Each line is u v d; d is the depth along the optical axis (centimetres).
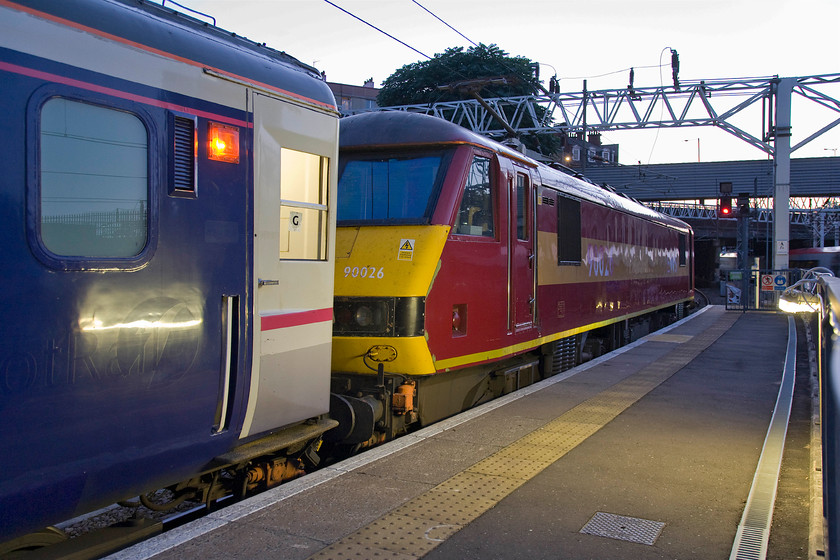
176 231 374
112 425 340
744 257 2273
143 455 356
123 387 345
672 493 455
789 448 581
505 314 746
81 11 335
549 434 596
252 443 445
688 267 2155
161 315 364
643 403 728
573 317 984
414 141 667
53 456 315
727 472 498
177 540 367
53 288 315
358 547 365
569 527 398
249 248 420
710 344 1230
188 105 384
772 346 1202
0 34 298
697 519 412
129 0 375
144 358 356
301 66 496
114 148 345
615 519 411
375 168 673
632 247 1363
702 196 4472
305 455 525
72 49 327
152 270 360
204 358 390
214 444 402
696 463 519
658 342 1264
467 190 668
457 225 652
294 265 459
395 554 358
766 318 1792
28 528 314
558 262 918
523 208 809
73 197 326
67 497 325
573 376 888
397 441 569
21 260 303
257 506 418
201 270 388
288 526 390
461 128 687
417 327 601
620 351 1133
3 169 297
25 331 304
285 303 452
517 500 439
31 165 307
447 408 693
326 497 437
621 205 1277
